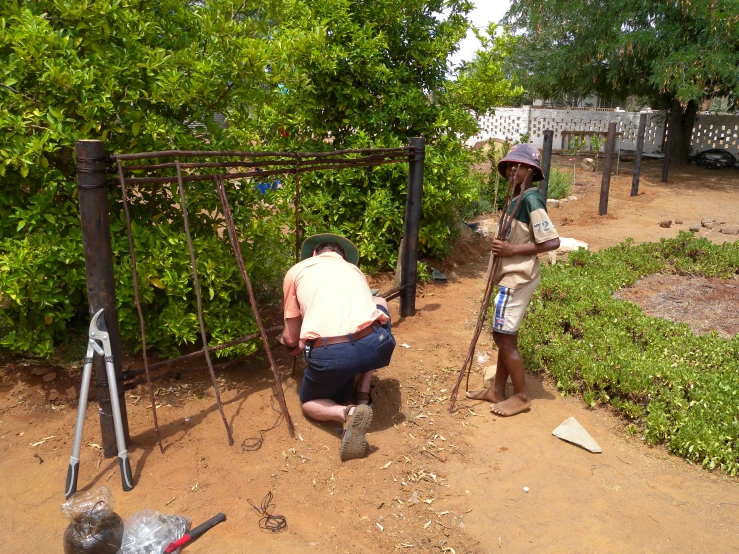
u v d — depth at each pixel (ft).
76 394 13.73
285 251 19.36
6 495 10.77
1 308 13.76
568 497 11.15
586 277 22.38
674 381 14.08
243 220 16.03
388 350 12.40
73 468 10.66
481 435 13.10
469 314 20.39
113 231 13.58
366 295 12.52
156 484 11.11
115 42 13.97
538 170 12.98
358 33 21.35
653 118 64.03
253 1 15.43
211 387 14.60
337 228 22.65
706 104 100.89
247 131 16.89
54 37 12.18
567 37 54.24
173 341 14.74
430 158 22.84
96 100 12.63
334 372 11.98
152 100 13.60
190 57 14.25
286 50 17.04
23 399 13.48
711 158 56.24
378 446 12.44
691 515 10.73
